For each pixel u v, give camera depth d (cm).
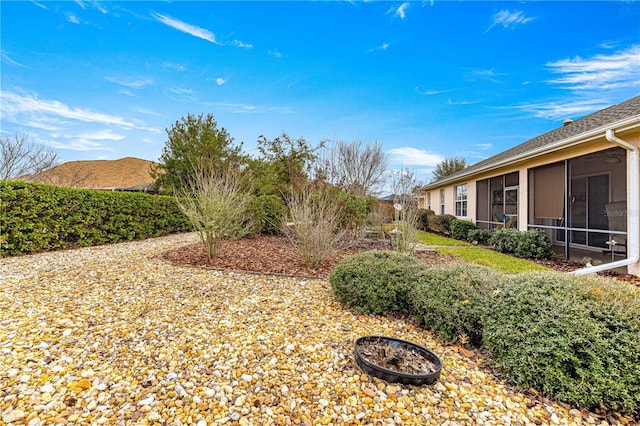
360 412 192
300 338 286
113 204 805
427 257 733
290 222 880
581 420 195
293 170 1275
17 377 211
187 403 194
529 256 753
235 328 302
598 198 696
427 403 203
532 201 859
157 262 560
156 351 254
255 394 205
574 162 738
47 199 646
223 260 600
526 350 227
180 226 1070
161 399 197
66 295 370
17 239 599
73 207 702
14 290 380
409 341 292
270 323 317
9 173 1440
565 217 734
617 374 200
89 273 469
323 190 877
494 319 264
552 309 240
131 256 612
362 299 359
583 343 214
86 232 733
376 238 938
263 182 1237
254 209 897
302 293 420
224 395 203
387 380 221
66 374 218
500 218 1038
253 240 880
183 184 1455
